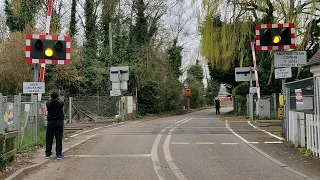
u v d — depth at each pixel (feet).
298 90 40.09
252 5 60.70
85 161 33.35
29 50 38.93
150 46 128.16
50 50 38.96
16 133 32.07
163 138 48.96
